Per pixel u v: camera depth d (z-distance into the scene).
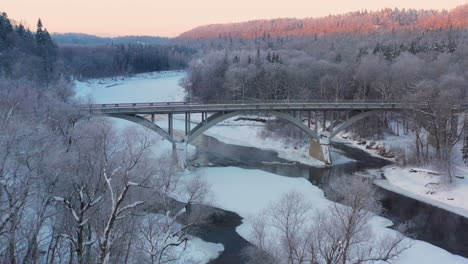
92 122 37.44
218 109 49.25
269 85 85.19
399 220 35.72
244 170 50.25
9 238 17.88
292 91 83.44
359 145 64.75
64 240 24.20
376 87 74.62
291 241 22.27
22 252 22.20
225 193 41.16
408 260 28.19
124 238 22.78
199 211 31.28
